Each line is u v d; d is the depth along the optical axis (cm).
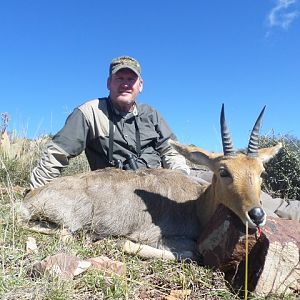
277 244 123
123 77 176
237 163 132
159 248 146
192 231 150
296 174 224
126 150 180
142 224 149
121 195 152
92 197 152
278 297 118
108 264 116
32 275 108
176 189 156
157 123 190
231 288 121
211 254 128
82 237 143
